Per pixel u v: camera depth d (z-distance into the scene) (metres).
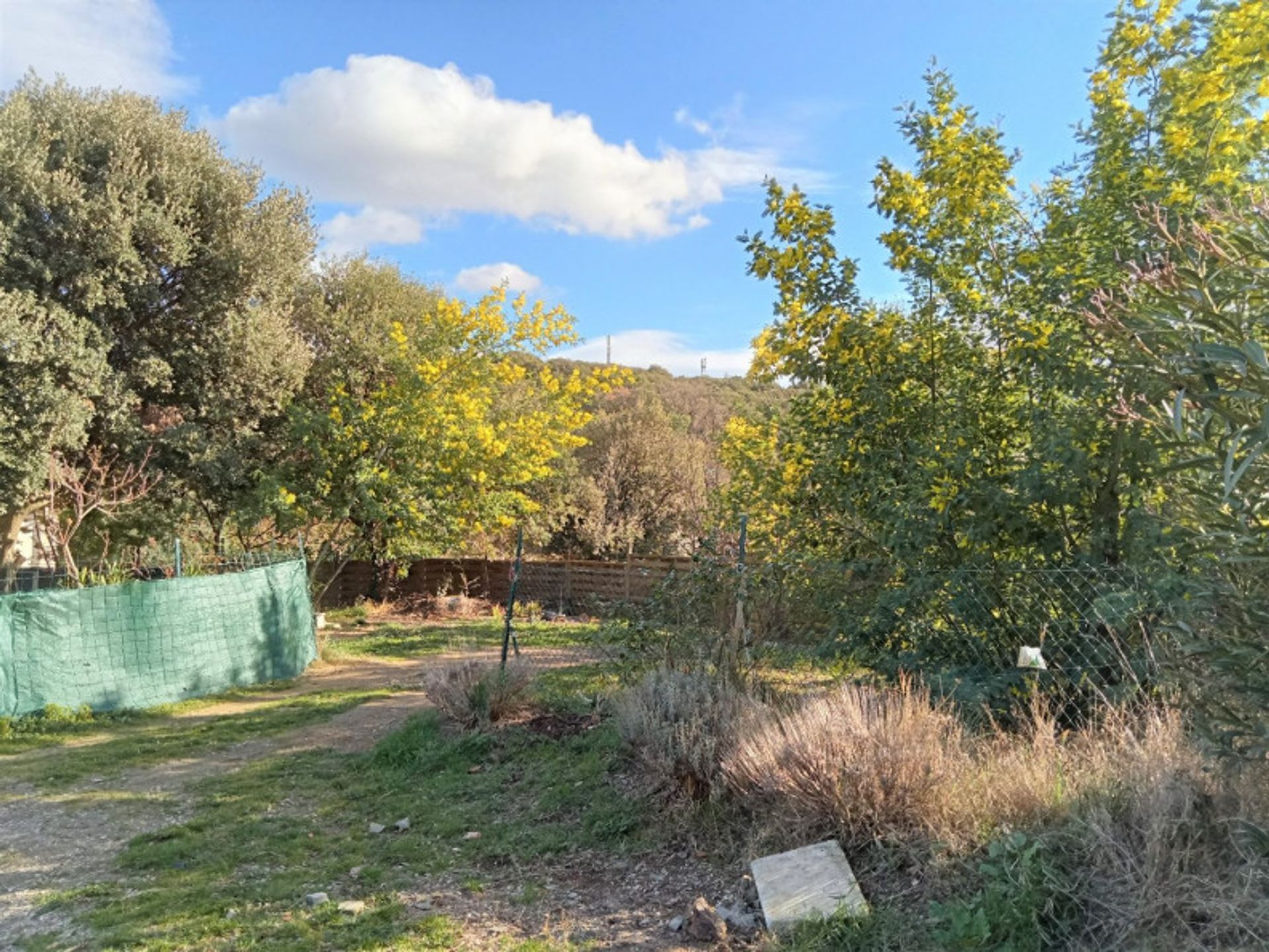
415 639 13.77
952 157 5.07
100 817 5.49
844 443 5.20
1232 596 2.63
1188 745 3.17
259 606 10.73
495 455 16.72
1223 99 4.11
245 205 14.45
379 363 17.55
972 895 3.00
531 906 3.65
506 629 7.42
